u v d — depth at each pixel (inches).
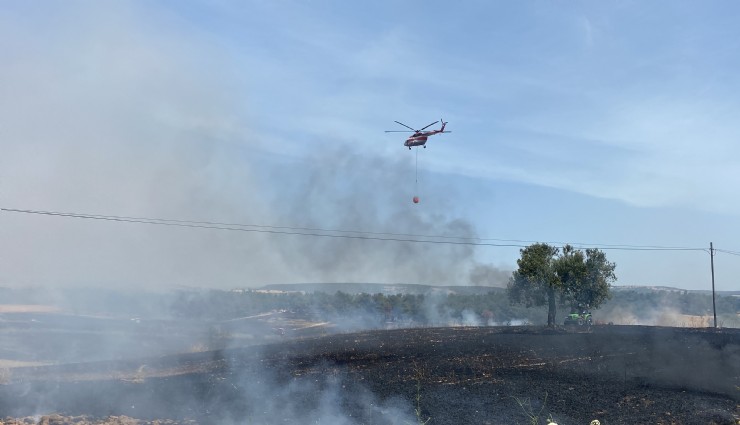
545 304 1884.8
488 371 885.2
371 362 1012.5
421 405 696.4
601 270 1807.3
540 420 618.8
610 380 802.8
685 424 588.7
